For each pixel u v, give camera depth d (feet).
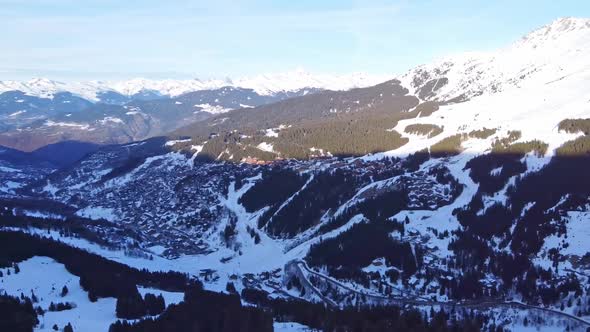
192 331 599.57
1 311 611.47
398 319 655.76
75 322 629.51
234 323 623.36
